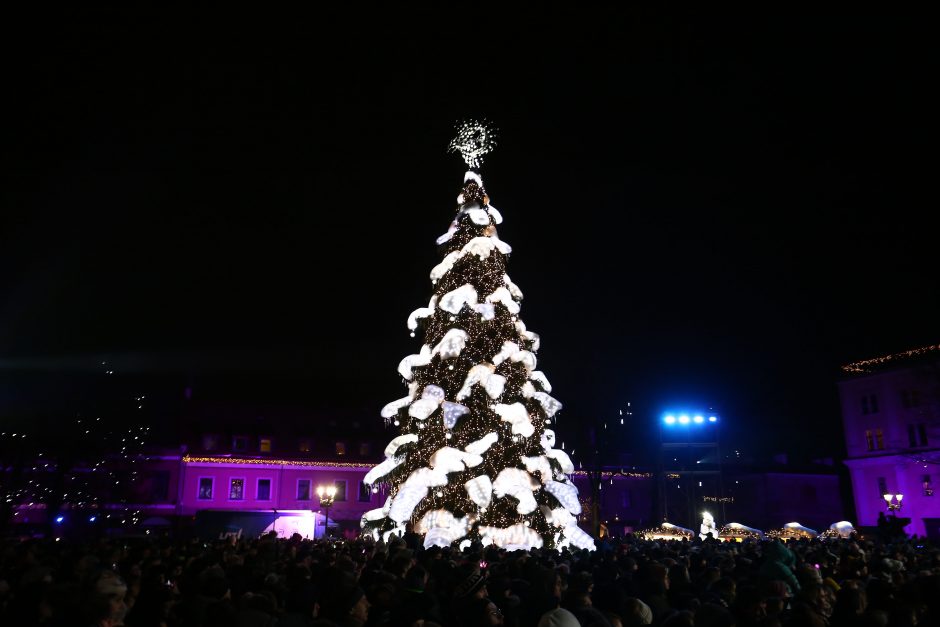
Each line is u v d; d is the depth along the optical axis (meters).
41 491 47.53
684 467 63.28
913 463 55.00
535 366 26.77
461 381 25.77
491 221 29.14
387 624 7.37
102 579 6.07
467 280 27.39
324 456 59.34
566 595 8.50
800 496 64.69
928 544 29.97
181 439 57.97
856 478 59.50
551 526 24.77
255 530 39.12
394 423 28.34
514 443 25.08
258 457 56.66
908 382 56.69
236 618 6.65
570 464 26.47
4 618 7.06
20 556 13.19
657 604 9.43
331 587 7.93
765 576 10.97
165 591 8.24
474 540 23.22
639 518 61.81
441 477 23.69
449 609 8.62
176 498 53.88
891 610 8.60
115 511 50.12
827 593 10.89
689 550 19.75
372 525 26.86
